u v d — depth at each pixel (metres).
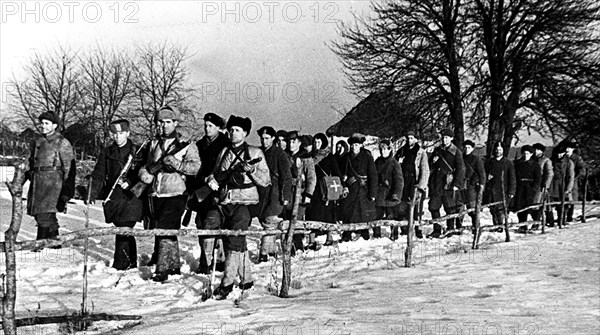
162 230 6.25
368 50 29.61
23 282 7.67
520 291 7.39
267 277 8.12
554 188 15.59
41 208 9.81
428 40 29.97
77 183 27.16
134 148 8.66
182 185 8.04
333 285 7.70
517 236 13.53
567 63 28.31
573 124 28.55
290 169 9.50
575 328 5.59
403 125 29.59
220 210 7.19
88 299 6.79
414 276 8.38
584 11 27.73
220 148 8.28
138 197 8.30
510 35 29.70
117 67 43.44
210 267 8.43
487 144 29.61
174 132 8.08
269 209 9.43
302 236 10.80
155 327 5.43
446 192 13.18
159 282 7.80
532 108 29.77
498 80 29.50
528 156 15.22
